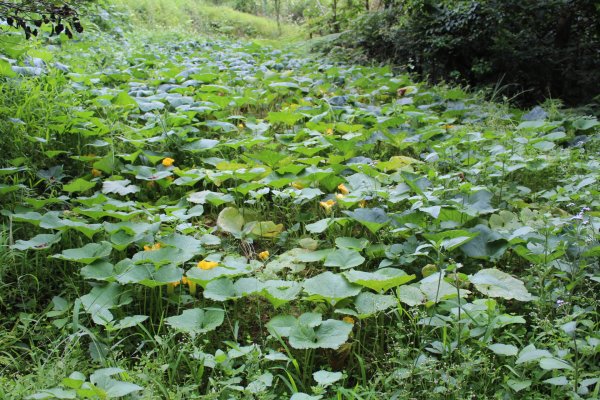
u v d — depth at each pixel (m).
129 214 2.89
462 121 5.40
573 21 7.65
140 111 4.88
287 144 4.35
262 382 1.92
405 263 2.72
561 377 1.80
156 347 2.18
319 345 2.06
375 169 3.80
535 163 3.71
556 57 7.33
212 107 4.96
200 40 11.98
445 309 2.30
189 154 4.20
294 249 2.95
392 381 2.09
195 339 2.26
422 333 2.20
